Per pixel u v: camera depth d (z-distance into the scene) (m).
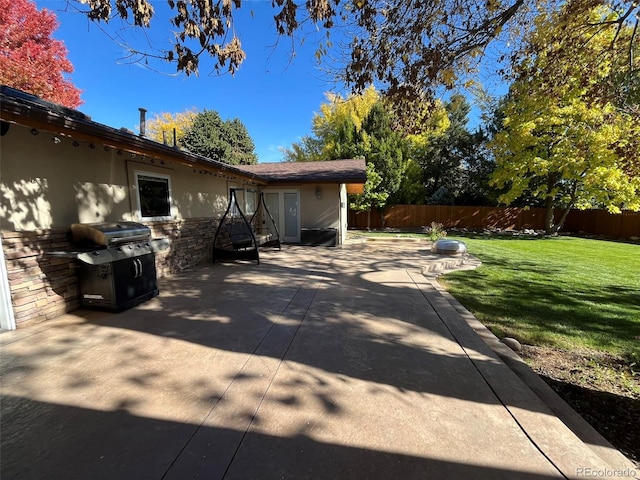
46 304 3.62
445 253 8.48
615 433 2.03
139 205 5.26
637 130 4.17
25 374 2.44
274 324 3.52
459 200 20.77
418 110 4.54
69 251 3.66
